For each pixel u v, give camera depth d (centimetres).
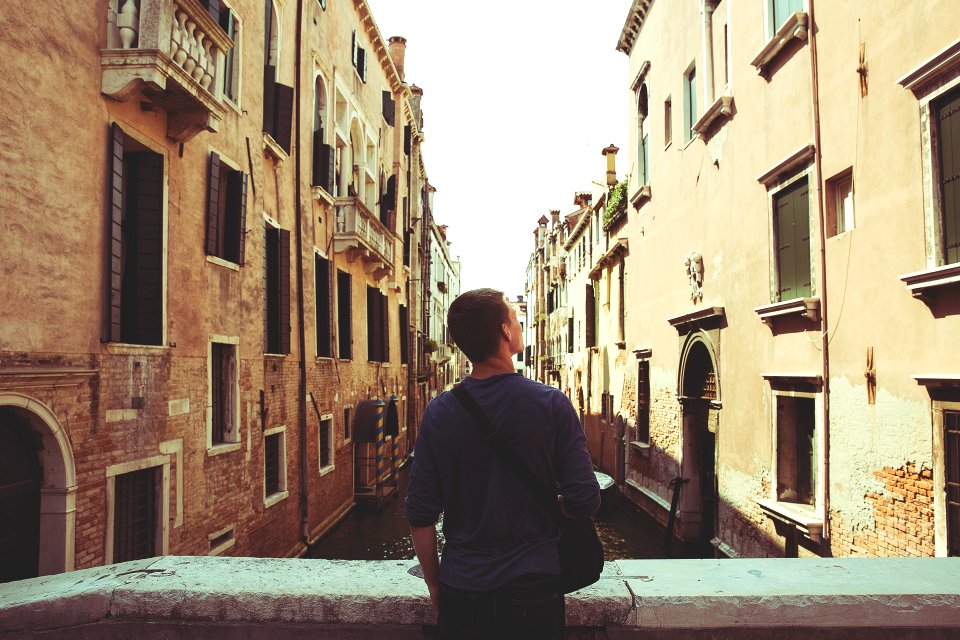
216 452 801
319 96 1395
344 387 1488
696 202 1158
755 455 905
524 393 162
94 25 579
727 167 1013
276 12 1093
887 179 616
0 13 471
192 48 670
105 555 577
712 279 1077
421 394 2927
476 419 161
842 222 721
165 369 684
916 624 203
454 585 157
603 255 1955
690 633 204
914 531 572
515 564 155
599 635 205
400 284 2278
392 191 2123
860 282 659
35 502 524
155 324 668
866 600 204
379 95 1977
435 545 168
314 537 1207
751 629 204
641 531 1362
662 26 1377
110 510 585
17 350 480
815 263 746
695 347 1163
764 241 881
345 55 1555
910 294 581
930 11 554
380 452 1634
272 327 1060
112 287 592
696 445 1223
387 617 206
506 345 174
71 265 542
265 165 1016
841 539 689
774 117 858
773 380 842
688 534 1209
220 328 821
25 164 492
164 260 680
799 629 204
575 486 155
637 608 203
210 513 783
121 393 607
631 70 1659
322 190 1281
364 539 1295
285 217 1105
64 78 538
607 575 222
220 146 830
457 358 5872
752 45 929
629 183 1656
